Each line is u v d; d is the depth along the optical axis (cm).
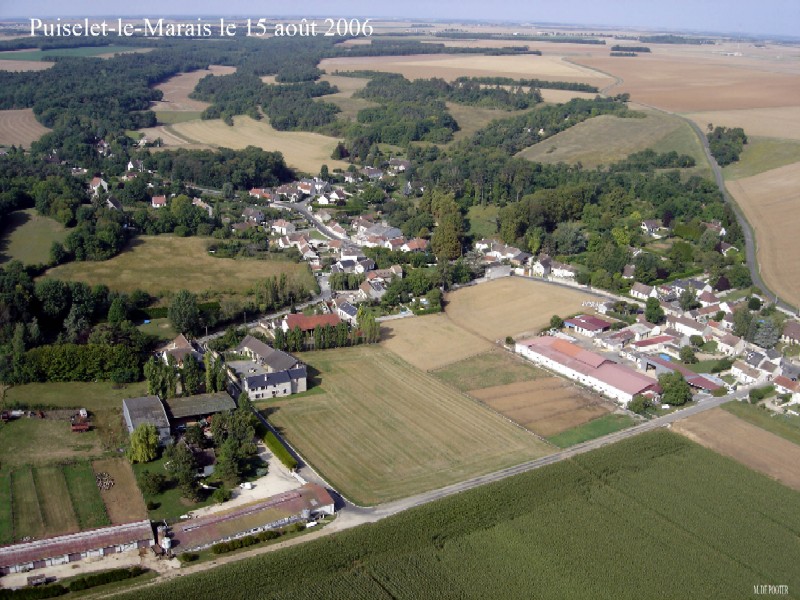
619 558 10525
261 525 10925
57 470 12150
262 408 14788
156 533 10744
